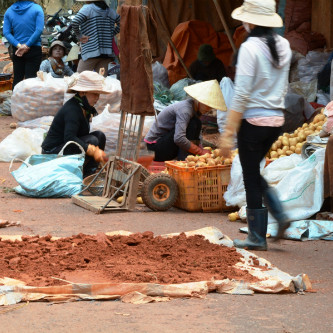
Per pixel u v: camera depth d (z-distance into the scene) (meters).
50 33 32.34
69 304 6.29
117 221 10.16
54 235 9.18
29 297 6.34
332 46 20.70
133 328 5.68
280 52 7.98
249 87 7.79
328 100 17.28
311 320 5.96
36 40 21.12
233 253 8.00
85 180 12.04
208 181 10.84
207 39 22.81
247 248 8.46
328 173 9.77
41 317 5.91
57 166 12.09
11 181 13.34
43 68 19.45
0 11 44.94
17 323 5.75
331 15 20.59
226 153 7.94
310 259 8.11
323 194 9.84
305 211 9.80
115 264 7.43
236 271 7.27
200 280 6.90
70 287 6.46
